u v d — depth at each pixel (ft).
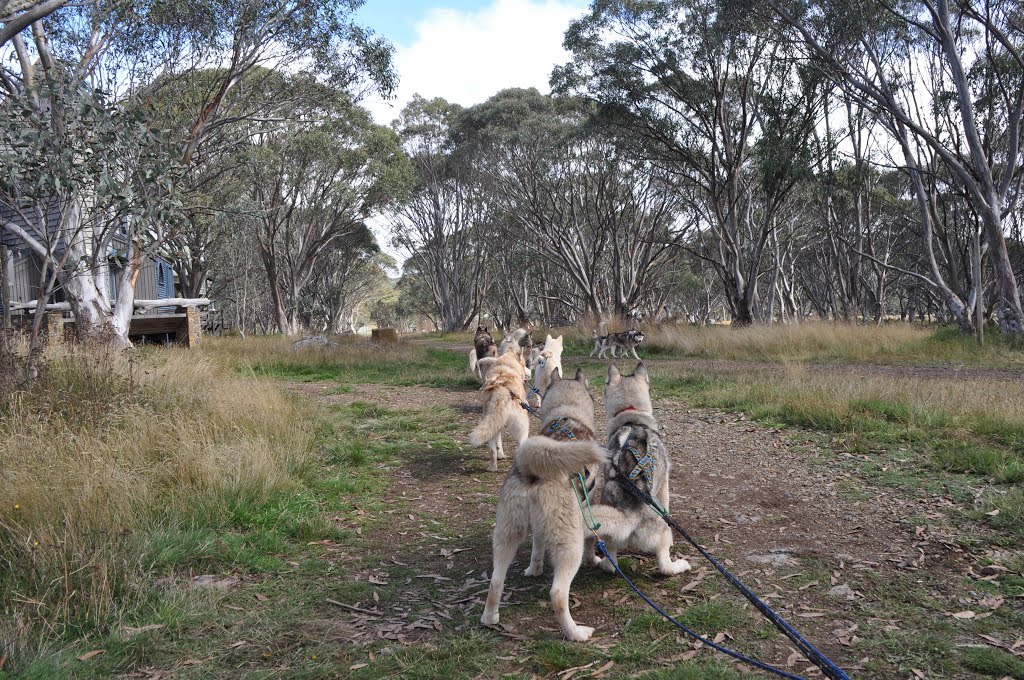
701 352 75.56
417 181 153.17
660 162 107.65
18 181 28.78
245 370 54.65
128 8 45.83
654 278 148.66
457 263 183.52
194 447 21.53
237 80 60.03
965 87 66.39
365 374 56.13
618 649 11.79
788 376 43.06
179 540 16.21
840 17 67.41
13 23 30.40
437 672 11.16
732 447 27.48
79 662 11.32
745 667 11.10
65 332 46.16
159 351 50.44
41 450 19.76
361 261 211.00
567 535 12.21
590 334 104.42
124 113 30.22
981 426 26.18
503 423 23.38
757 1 71.67
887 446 25.58
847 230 118.62
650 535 14.23
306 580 15.11
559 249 123.03
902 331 75.97
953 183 78.54
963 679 10.57
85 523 15.38
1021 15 63.72
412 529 18.66
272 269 146.51
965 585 13.92
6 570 13.88
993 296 84.43
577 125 112.27
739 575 14.96
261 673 11.15
